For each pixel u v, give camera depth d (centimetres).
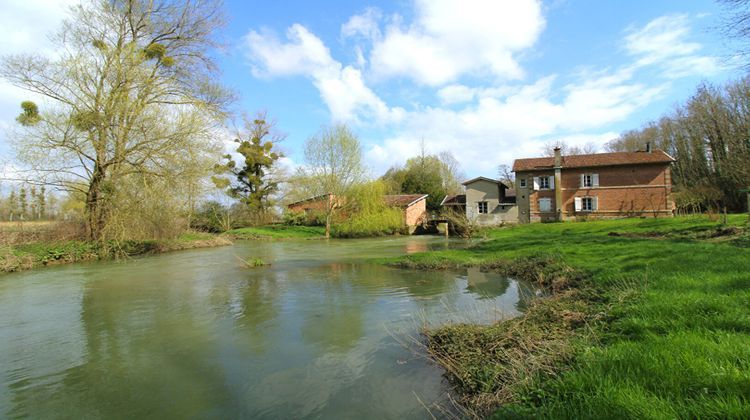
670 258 816
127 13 1889
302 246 2480
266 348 578
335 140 3453
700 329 389
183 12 2014
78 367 530
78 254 1772
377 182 3528
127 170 1911
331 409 393
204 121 2061
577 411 273
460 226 2678
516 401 334
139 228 2030
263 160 4094
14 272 1464
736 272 608
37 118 1675
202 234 2850
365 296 902
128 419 392
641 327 428
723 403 243
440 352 513
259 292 991
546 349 432
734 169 2703
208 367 515
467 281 1055
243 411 398
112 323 742
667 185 3159
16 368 532
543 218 3547
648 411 252
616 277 735
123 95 1855
